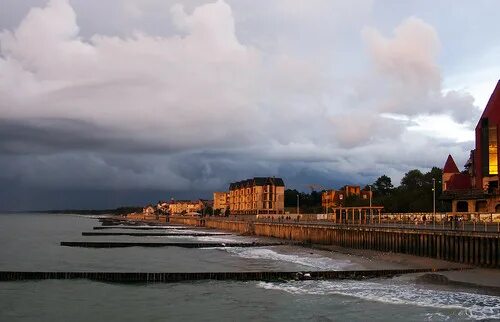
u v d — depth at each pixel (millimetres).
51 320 37594
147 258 78750
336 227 90438
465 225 70062
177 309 40469
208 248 98062
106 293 46812
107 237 136375
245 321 36688
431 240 62781
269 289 48031
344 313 38062
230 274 53531
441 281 48906
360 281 51750
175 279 52969
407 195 143875
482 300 40812
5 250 93750
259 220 147750
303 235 105688
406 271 54688
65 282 52031
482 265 53719
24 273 53562
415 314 37000
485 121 104125
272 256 79750
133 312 39688
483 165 103375
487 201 99562
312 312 38656
